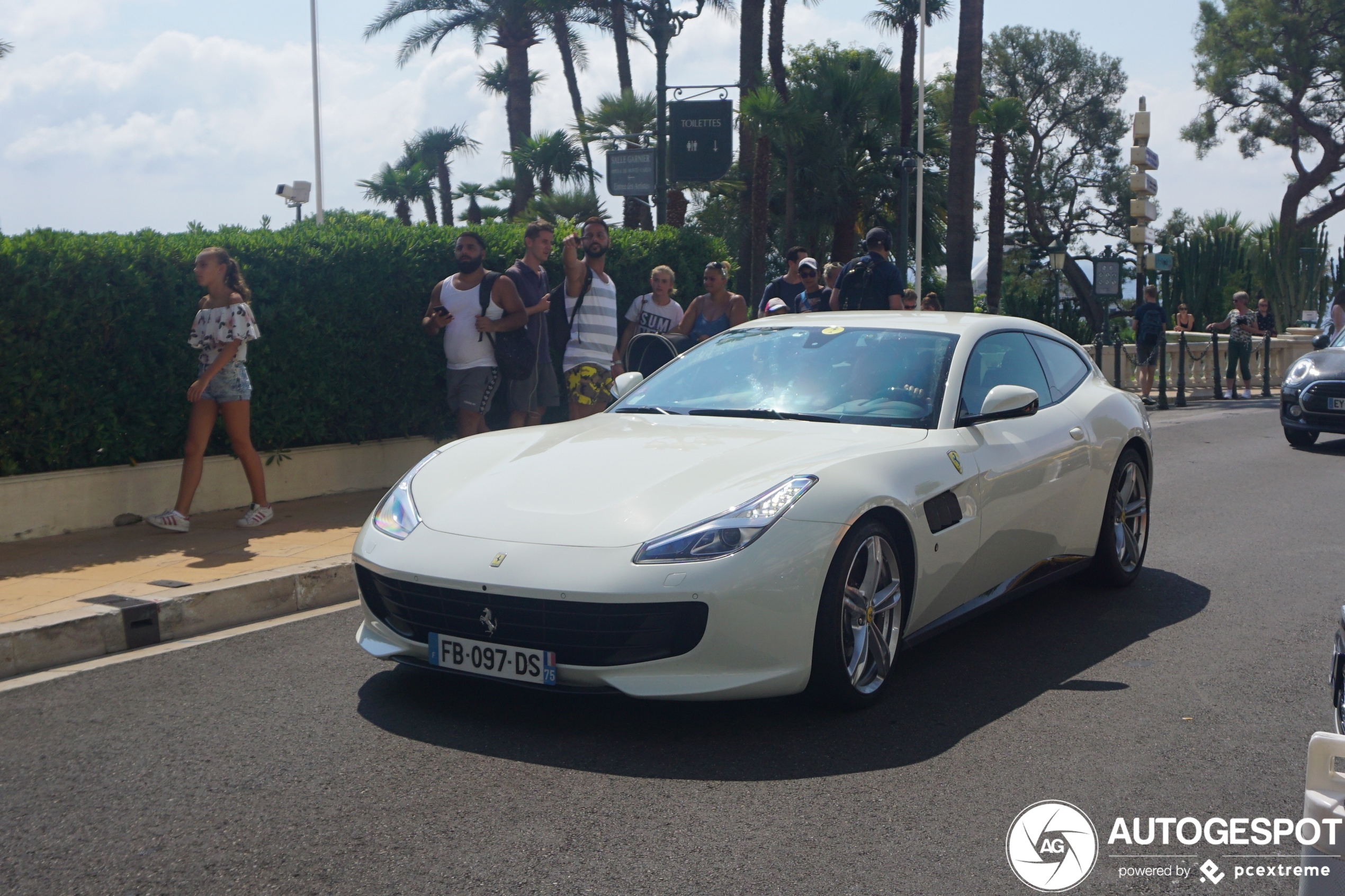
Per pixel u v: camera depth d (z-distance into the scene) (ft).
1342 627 8.31
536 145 108.17
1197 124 136.26
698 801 10.14
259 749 11.50
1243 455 37.42
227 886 8.60
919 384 14.97
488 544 11.93
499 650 11.78
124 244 22.38
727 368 16.21
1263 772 10.87
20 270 20.66
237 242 24.35
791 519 11.74
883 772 10.83
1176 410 58.08
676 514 11.73
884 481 12.73
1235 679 13.87
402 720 12.32
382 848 9.23
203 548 20.30
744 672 11.51
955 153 70.54
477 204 152.46
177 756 11.37
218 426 24.40
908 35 129.90
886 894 8.43
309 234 25.88
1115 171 176.86
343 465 26.89
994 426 15.24
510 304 25.18
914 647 14.98
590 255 27.63
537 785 10.52
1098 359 63.21
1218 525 24.68
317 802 10.16
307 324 25.48
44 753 11.53
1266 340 70.95
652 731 11.95
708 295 29.63
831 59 124.26
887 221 125.80
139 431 23.00
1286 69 130.62
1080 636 15.93
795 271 35.04
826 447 13.16
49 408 21.40
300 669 14.38
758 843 9.30
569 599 11.23
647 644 11.37
